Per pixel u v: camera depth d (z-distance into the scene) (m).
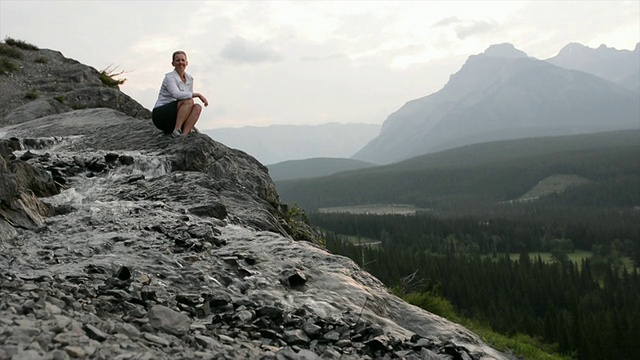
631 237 196.25
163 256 6.95
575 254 195.75
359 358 5.13
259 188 15.62
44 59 32.19
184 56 14.02
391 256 118.00
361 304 6.61
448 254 149.62
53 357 3.58
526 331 79.88
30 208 8.15
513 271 126.38
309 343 5.30
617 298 113.69
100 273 6.10
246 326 5.33
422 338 5.88
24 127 18.78
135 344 4.23
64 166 11.83
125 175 11.79
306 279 6.99
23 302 4.59
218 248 7.80
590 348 69.19
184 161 13.05
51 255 6.67
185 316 5.05
